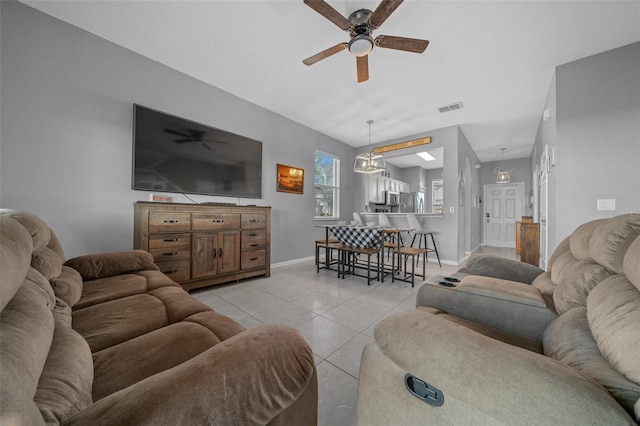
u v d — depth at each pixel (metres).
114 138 2.48
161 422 0.42
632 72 2.38
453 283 1.49
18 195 2.00
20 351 0.43
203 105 3.20
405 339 0.64
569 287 1.03
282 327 0.73
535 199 5.33
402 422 0.66
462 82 3.16
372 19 1.79
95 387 0.71
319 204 5.27
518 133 5.11
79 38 2.29
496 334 1.10
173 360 0.84
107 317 1.17
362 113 4.15
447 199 4.80
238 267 3.07
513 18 2.11
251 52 2.63
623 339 0.58
